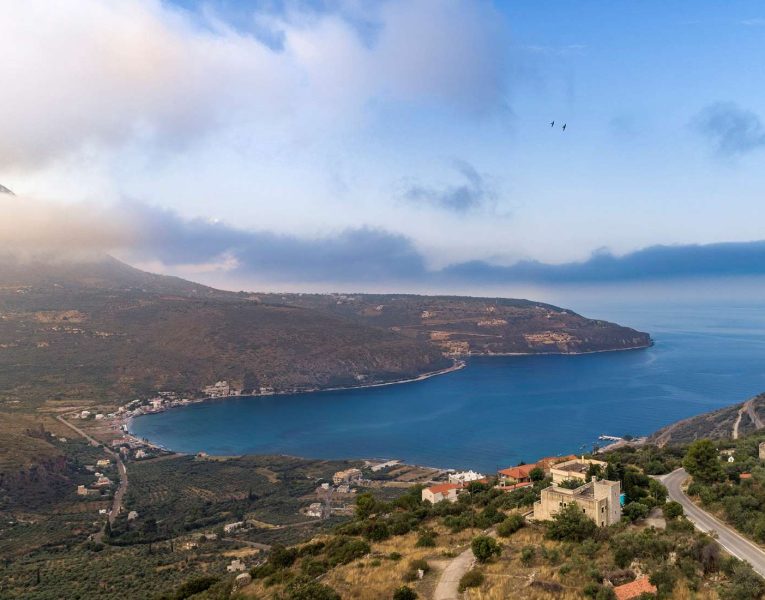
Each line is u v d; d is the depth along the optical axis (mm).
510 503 84688
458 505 91812
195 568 112812
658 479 87812
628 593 46562
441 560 64312
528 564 57500
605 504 66688
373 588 57000
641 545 54750
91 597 95250
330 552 73812
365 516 99312
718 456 94438
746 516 63312
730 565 49125
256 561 115000
